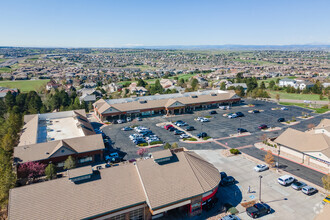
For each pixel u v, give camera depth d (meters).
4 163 44.59
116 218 32.69
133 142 65.25
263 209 34.91
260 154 56.56
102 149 53.91
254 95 125.19
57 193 32.34
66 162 47.56
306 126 77.69
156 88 149.62
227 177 44.06
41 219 29.09
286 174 47.12
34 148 50.28
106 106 88.00
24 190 32.31
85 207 31.12
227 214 35.47
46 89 185.50
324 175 46.47
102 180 35.00
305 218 34.28
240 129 71.62
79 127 63.66
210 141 65.25
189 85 181.50
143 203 33.50
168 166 38.16
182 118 88.38
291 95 140.25
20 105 112.50
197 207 35.22
